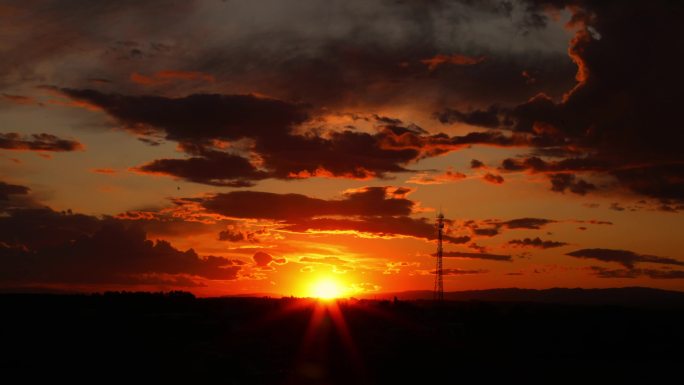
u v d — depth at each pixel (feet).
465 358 204.74
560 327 262.47
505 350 219.82
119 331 233.76
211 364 187.52
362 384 171.12
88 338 219.41
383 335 239.09
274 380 172.35
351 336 235.81
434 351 213.46
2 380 164.25
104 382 165.17
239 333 238.89
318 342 225.56
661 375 186.60
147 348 208.23
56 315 259.80
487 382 174.50
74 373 173.47
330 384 170.60
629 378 181.57
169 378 171.12
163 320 254.88
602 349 226.79
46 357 190.80
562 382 176.04
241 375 177.47
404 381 175.01
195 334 235.81
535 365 197.67
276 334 238.27
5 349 198.90
